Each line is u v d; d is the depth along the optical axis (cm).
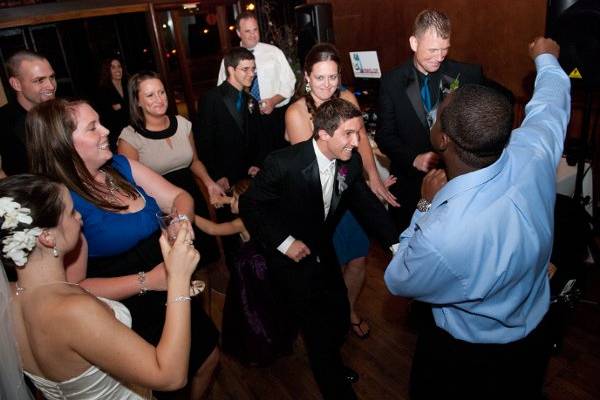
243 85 304
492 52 334
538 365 142
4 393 108
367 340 255
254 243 221
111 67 459
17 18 418
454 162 117
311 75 216
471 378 139
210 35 709
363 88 430
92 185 148
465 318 130
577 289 193
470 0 335
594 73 215
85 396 109
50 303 101
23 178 106
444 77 236
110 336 101
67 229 110
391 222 201
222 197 259
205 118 304
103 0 455
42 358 103
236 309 222
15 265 102
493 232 112
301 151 181
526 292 123
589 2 207
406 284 128
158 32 501
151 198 172
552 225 124
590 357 223
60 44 490
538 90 151
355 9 429
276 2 551
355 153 190
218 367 250
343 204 199
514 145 126
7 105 245
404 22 389
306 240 197
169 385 108
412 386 157
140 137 256
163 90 253
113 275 155
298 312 199
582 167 253
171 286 115
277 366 246
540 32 301
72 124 142
